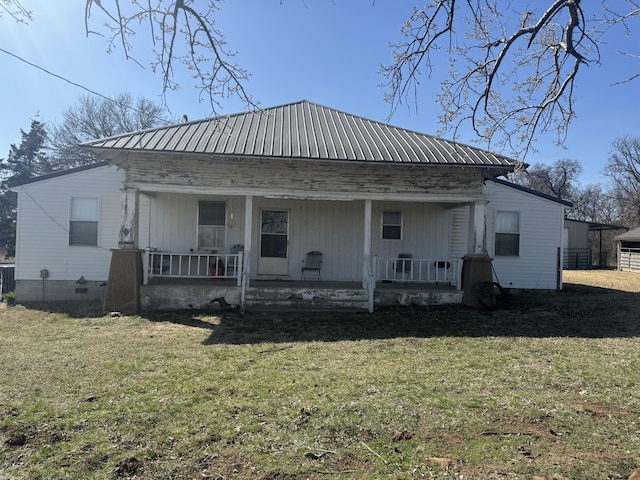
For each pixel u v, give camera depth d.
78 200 12.14
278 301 10.11
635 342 7.38
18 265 11.90
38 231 11.99
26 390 4.86
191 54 5.37
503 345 7.15
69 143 34.53
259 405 4.42
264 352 6.66
